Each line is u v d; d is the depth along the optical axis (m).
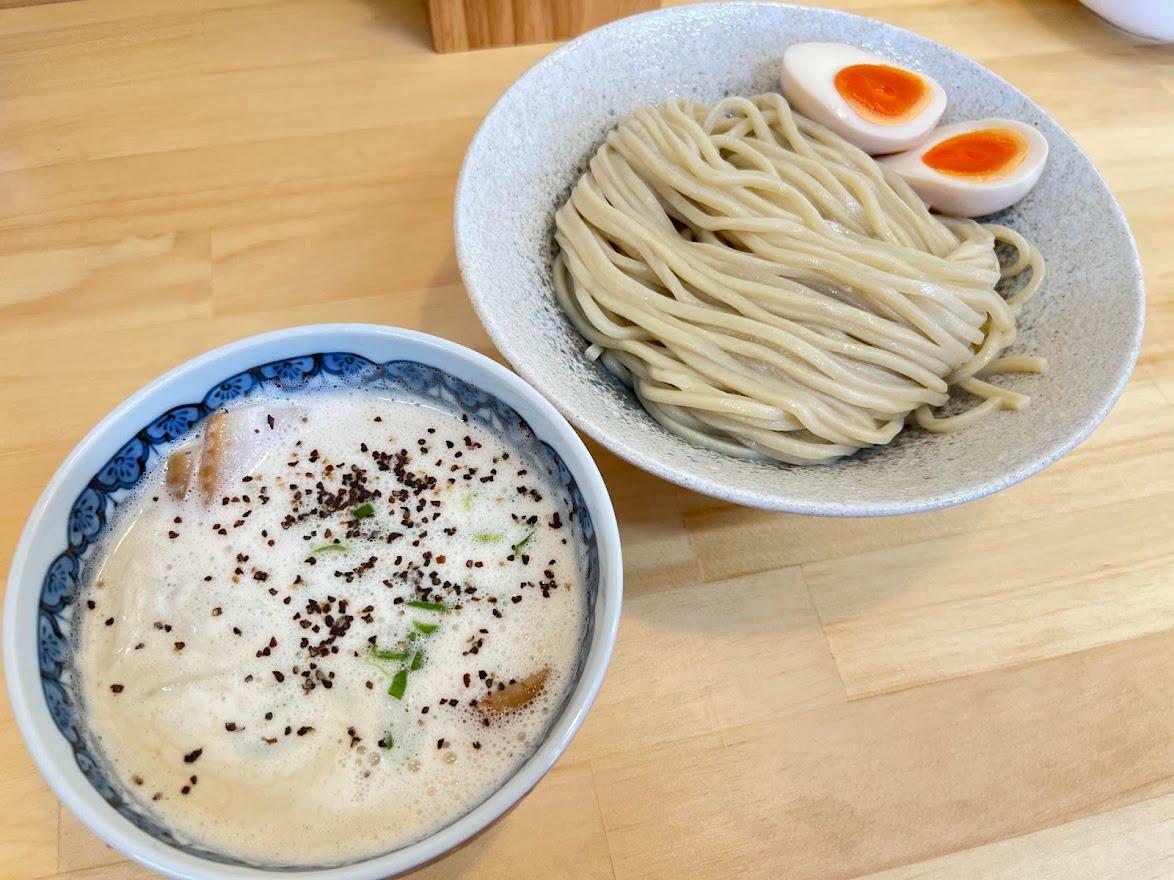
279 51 0.36
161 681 0.19
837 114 0.30
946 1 0.41
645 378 0.27
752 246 0.28
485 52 0.37
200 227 0.31
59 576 0.18
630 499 0.26
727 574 0.25
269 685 0.19
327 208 0.31
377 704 0.19
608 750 0.22
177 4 0.37
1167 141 0.36
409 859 0.14
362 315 0.29
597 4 0.36
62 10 0.36
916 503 0.21
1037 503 0.27
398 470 0.22
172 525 0.21
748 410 0.25
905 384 0.27
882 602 0.24
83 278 0.29
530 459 0.21
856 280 0.27
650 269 0.28
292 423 0.22
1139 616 0.25
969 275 0.27
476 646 0.20
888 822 0.21
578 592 0.20
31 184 0.31
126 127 0.33
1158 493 0.27
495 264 0.25
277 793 0.18
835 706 0.23
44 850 0.20
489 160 0.26
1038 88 0.38
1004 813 0.21
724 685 0.23
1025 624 0.24
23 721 0.15
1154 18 0.38
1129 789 0.22
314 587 0.20
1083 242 0.28
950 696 0.23
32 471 0.25
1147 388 0.29
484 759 0.18
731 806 0.21
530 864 0.20
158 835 0.16
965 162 0.30
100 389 0.27
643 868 0.20
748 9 0.31
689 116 0.30
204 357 0.20
